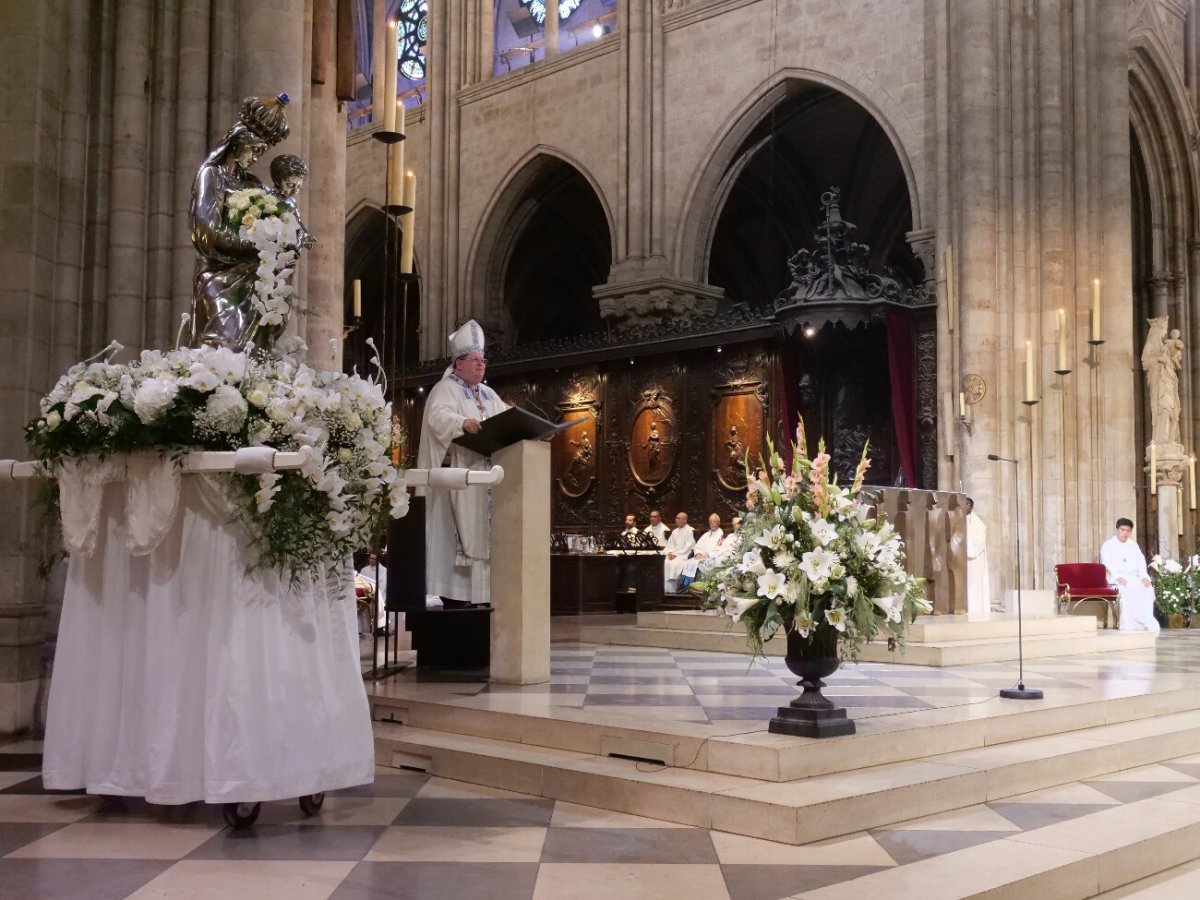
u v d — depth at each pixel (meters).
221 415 5.23
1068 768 6.66
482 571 8.72
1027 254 18.92
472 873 4.59
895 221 29.12
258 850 4.93
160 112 8.34
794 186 29.53
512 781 6.15
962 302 18.97
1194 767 7.25
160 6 8.43
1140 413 25.06
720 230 32.22
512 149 27.89
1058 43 19.23
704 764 5.80
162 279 8.26
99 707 5.52
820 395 21.11
